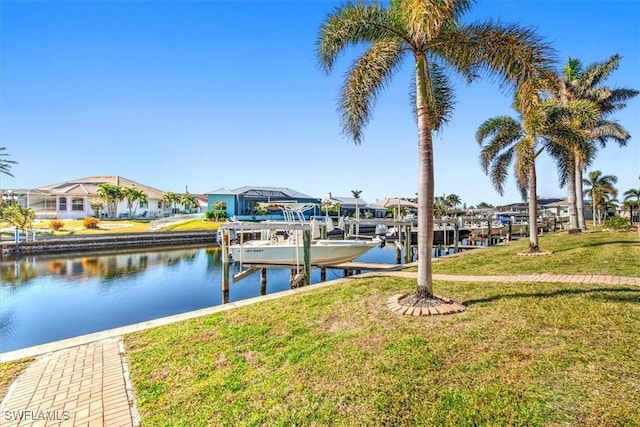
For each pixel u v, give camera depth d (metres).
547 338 3.94
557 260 9.84
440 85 7.23
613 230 21.42
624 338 3.80
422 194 5.66
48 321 10.39
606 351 3.53
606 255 10.09
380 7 5.72
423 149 5.66
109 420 3.13
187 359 4.31
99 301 12.63
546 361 3.40
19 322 10.30
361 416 2.84
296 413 2.97
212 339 4.91
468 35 5.57
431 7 4.51
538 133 10.57
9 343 8.69
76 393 3.63
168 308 11.73
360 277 8.88
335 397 3.14
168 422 3.04
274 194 47.06
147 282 15.92
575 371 3.19
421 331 4.48
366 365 3.65
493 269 9.12
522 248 13.95
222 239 11.85
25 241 24.06
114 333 5.42
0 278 16.88
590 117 10.45
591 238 15.82
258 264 13.05
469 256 12.33
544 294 5.77
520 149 11.45
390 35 5.80
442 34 5.54
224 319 5.78
